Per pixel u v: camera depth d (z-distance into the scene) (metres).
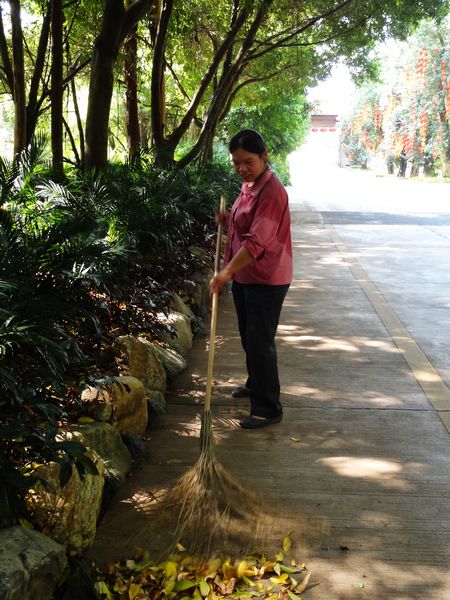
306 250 10.72
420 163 43.78
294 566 2.62
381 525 2.90
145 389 4.04
